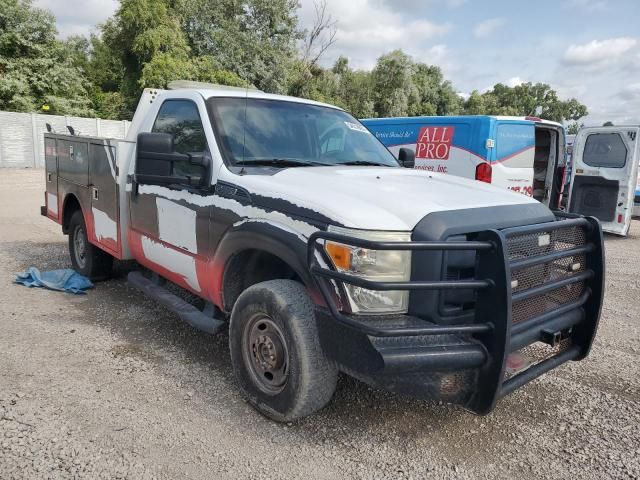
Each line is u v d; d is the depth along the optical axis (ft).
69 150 20.49
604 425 11.63
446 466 9.97
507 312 9.02
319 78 117.80
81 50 134.31
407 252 9.54
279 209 10.75
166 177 12.87
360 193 10.64
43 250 26.23
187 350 14.67
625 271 27.40
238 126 13.78
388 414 11.76
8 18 95.20
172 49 95.66
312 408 10.50
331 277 9.29
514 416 11.91
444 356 8.96
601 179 36.47
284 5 108.17
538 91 229.45
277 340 10.87
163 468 9.48
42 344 14.64
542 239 10.69
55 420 10.80
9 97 95.35
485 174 28.17
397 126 32.65
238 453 10.05
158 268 15.43
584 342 11.98
